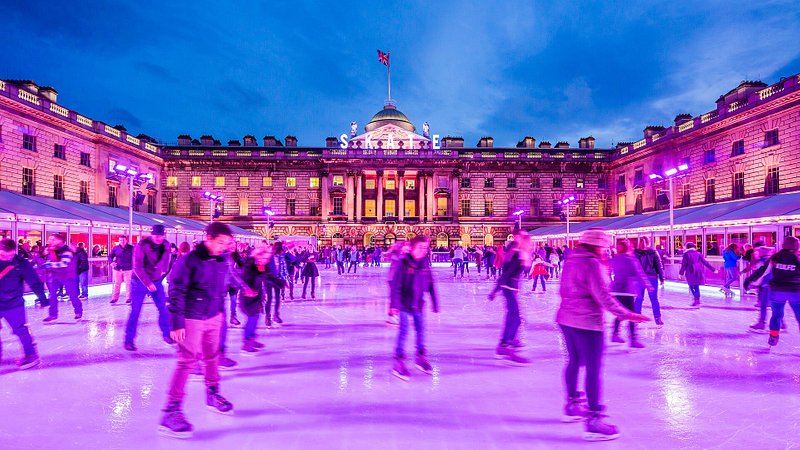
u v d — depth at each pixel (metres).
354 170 58.16
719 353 8.12
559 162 58.12
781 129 31.89
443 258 51.06
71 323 11.23
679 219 33.09
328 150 57.75
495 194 58.66
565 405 4.93
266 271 8.45
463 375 6.72
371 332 10.19
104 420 4.95
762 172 33.34
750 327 10.25
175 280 4.61
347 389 6.03
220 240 4.81
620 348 8.50
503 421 4.90
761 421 4.93
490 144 63.47
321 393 5.86
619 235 39.06
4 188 31.52
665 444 4.33
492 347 8.64
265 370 6.98
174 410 4.56
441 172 58.78
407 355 7.97
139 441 4.39
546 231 52.84
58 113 36.91
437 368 7.12
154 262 8.41
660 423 4.88
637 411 5.25
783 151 31.66
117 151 44.84
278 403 5.49
